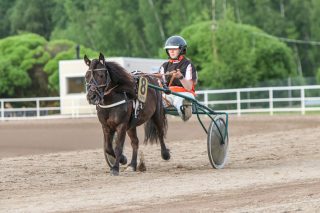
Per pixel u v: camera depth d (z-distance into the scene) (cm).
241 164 1522
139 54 6975
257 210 933
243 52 4684
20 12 8181
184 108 1441
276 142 1989
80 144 2261
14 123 3366
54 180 1304
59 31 7381
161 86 1434
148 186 1174
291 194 1054
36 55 5012
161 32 6881
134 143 1411
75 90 4016
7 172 1443
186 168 1460
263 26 6700
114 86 1316
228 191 1105
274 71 5006
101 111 1333
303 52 6844
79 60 3997
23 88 4950
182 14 6706
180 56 1434
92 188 1174
